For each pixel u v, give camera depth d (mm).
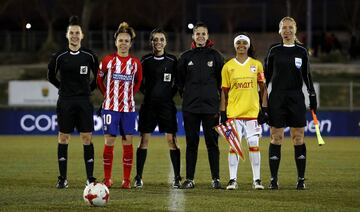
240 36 23797
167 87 24734
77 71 23969
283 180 26562
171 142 24703
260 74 23906
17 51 90500
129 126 24188
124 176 24297
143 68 24906
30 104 57875
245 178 27281
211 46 24547
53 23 102062
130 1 108750
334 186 24562
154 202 20656
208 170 30016
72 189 23625
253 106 23781
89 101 24266
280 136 24000
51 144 45188
